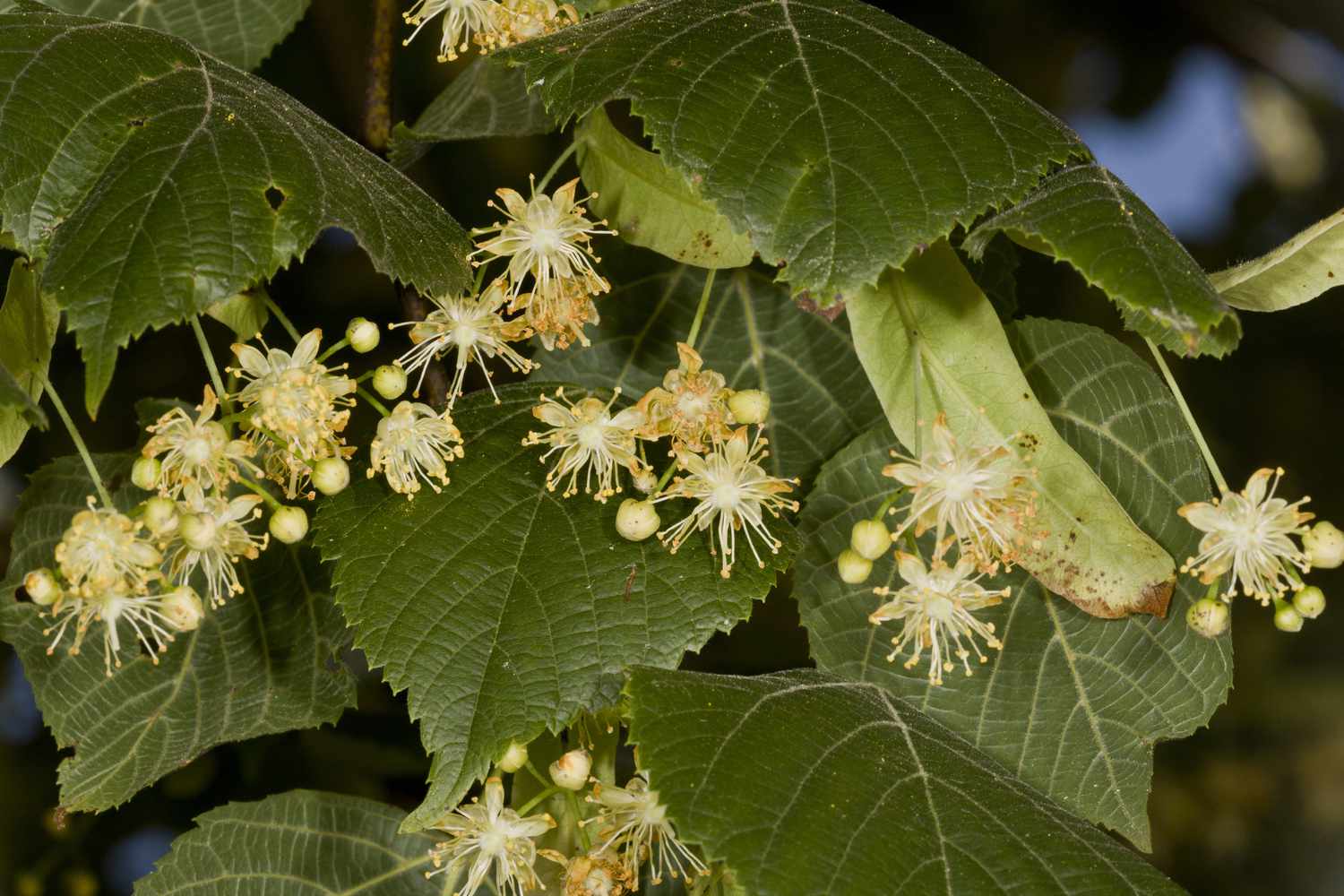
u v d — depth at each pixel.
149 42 0.54
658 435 0.54
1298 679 0.91
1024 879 0.53
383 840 0.60
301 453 0.54
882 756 0.54
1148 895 0.53
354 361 0.74
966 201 0.52
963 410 0.55
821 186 0.52
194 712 0.59
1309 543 0.54
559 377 0.60
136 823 0.68
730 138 0.53
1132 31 0.95
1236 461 0.89
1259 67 0.97
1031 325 0.58
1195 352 0.54
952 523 0.54
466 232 0.55
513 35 0.56
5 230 0.53
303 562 0.59
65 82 0.53
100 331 0.52
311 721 0.60
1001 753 0.58
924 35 0.55
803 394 0.60
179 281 0.52
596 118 0.56
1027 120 0.53
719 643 0.65
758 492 0.54
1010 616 0.58
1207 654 0.58
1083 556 0.55
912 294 0.55
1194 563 0.54
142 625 0.59
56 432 0.71
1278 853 0.88
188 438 0.53
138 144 0.53
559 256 0.55
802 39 0.54
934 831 0.53
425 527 0.54
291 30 0.62
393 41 0.62
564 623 0.54
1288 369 0.92
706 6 0.54
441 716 0.53
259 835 0.59
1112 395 0.58
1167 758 0.90
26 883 0.68
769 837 0.52
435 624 0.54
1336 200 1.01
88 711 0.59
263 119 0.54
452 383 0.58
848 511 0.58
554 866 0.56
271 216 0.52
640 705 0.53
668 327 0.60
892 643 0.57
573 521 0.54
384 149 0.62
